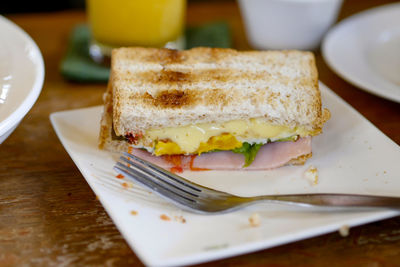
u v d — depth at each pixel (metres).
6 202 0.36
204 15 0.59
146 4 0.49
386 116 0.44
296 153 0.38
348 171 0.37
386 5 0.61
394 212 0.33
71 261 0.33
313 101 0.38
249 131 0.38
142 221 0.33
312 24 0.50
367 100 0.46
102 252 0.34
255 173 0.38
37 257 0.33
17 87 0.37
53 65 0.51
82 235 0.34
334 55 0.47
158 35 0.51
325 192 0.36
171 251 0.31
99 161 0.37
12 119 0.35
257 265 0.33
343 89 0.47
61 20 0.57
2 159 0.40
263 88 0.39
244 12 0.52
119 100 0.38
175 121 0.37
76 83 0.49
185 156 0.38
